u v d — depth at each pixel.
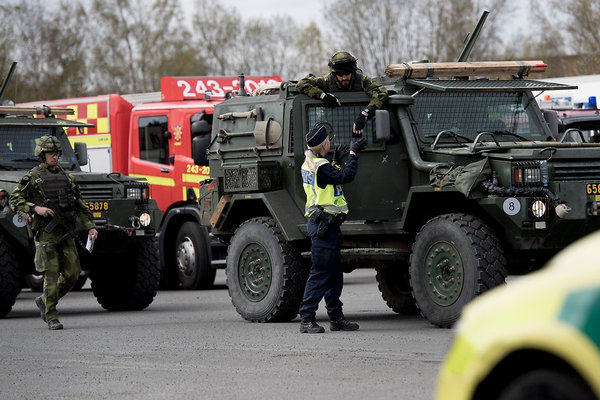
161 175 59.34
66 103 66.75
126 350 30.28
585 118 53.53
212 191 40.59
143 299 44.69
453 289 32.03
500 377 13.59
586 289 12.67
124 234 43.50
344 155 35.34
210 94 59.44
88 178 43.94
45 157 37.12
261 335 32.97
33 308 48.44
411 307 39.25
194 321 38.38
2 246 41.91
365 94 36.47
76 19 190.12
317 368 25.89
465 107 36.66
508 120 37.25
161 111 59.59
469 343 13.38
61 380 25.36
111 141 64.12
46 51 181.62
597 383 12.41
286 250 36.28
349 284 56.78
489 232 31.69
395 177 35.84
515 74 38.09
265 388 23.33
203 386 23.83
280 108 37.66
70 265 37.50
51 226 36.78
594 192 31.31
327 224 32.59
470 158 33.38
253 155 38.72
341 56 36.12
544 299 12.92
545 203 31.08
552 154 31.41
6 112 47.16
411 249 34.28
